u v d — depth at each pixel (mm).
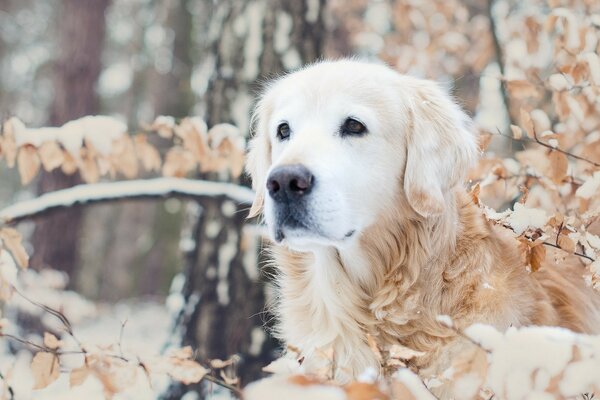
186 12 15445
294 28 5398
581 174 3664
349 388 2029
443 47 7684
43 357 3068
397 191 3246
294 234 2982
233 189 4883
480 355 2195
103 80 18875
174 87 15664
